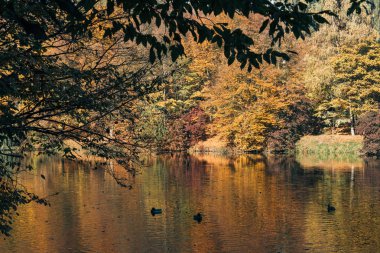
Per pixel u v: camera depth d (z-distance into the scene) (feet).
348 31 216.54
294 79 221.46
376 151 190.08
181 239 68.13
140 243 66.28
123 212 83.61
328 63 216.95
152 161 170.30
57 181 113.60
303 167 151.43
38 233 69.72
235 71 216.33
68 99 23.71
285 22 17.74
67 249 62.90
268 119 211.61
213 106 233.55
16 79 21.53
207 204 91.30
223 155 204.95
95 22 23.00
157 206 88.89
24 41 20.34
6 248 62.95
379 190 105.50
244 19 206.18
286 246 65.00
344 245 65.31
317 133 230.27
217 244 66.13
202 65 229.86
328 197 97.76
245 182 117.91
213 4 16.94
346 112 226.38
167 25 18.67
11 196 26.50
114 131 27.37
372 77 214.69
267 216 81.61
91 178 118.32
